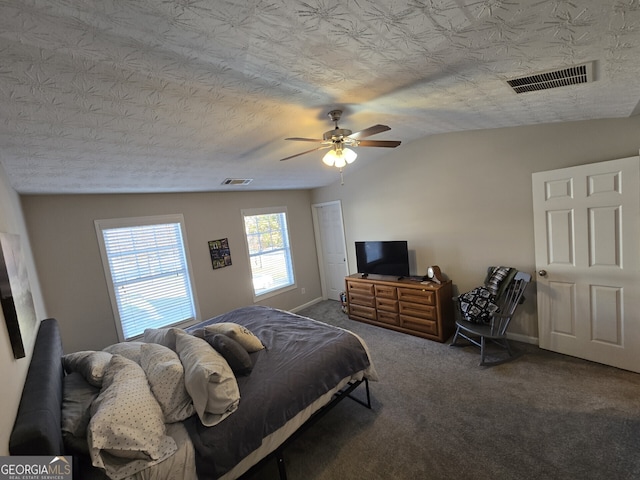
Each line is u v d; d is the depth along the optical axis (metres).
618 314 2.54
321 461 1.97
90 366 1.77
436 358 3.15
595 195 2.56
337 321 4.56
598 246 2.59
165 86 1.62
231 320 3.23
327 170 4.52
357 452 2.01
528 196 3.08
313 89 1.89
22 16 0.99
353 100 2.16
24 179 2.40
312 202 5.68
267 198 4.98
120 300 3.45
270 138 2.80
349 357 2.26
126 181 3.00
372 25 1.17
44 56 1.22
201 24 1.13
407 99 2.13
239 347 2.04
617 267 2.51
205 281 4.18
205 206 4.21
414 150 3.97
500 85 1.82
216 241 4.32
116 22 1.08
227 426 1.54
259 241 4.95
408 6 1.03
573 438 1.91
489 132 3.28
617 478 1.62
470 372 2.81
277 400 1.75
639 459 1.71
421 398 2.51
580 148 2.72
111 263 3.38
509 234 3.25
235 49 1.34
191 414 1.61
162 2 0.98
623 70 1.52
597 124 2.62
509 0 0.98
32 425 1.08
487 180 3.35
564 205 2.75
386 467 1.86
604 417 2.06
